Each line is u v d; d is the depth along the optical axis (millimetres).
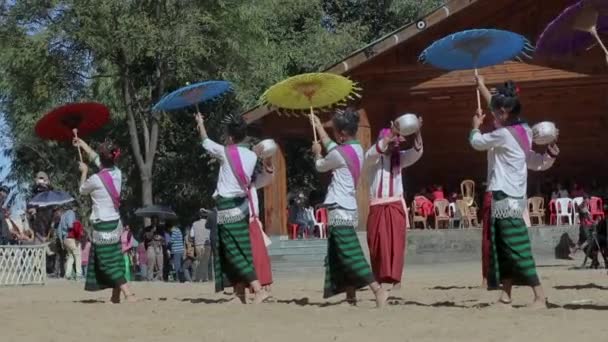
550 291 15578
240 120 14195
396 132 13273
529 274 12094
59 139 15891
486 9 31156
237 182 14031
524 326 10602
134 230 49469
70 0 37438
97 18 37250
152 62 42688
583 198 32500
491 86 31578
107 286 15234
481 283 18297
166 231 33781
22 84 39656
